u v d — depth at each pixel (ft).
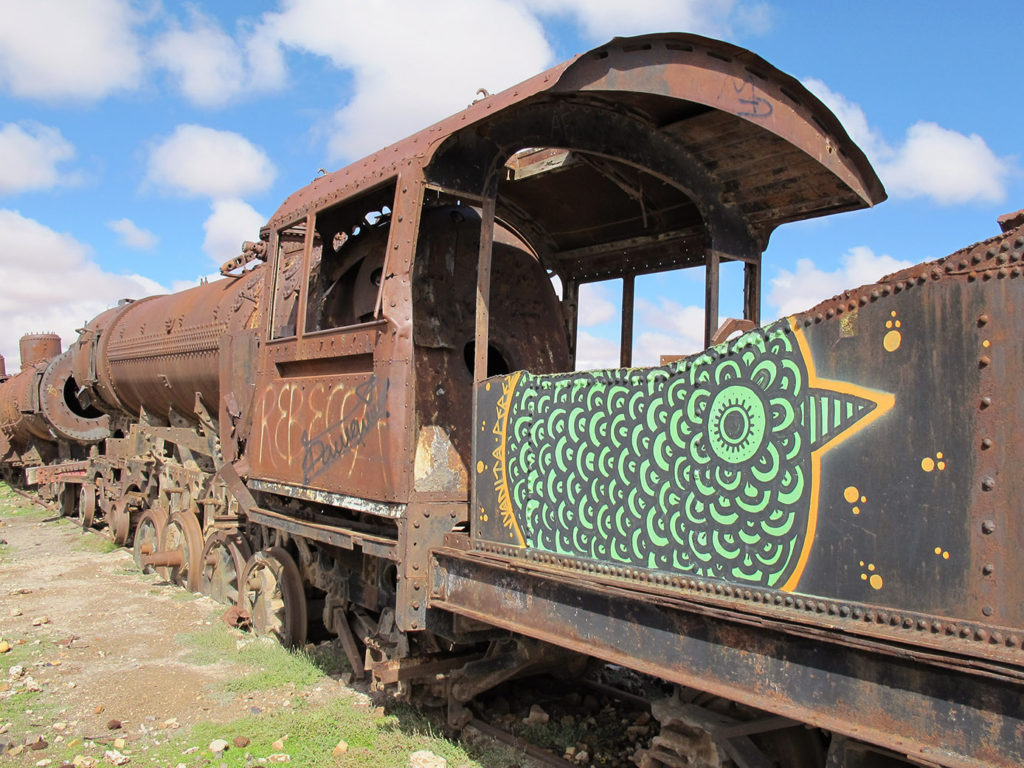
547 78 12.24
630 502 11.17
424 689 17.19
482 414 14.20
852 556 8.48
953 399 7.74
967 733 7.25
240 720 17.10
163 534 31.99
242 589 25.00
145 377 33.32
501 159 15.08
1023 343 7.25
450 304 18.25
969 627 7.39
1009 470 7.29
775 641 8.95
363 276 18.80
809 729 11.57
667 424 10.71
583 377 12.05
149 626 24.95
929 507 7.86
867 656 8.08
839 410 8.71
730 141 15.85
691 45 13.21
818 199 17.12
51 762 15.03
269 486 18.78
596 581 11.19
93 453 45.83
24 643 22.91
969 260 7.70
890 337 8.29
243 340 23.59
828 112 14.80
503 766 14.76
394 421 14.29
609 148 15.64
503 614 13.01
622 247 20.89
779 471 9.29
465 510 15.14
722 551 9.88
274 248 20.34
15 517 51.75
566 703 18.15
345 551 18.85
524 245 21.49
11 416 58.34
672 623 10.19
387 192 17.24
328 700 18.30
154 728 16.79
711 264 17.47
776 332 9.45
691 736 11.55
